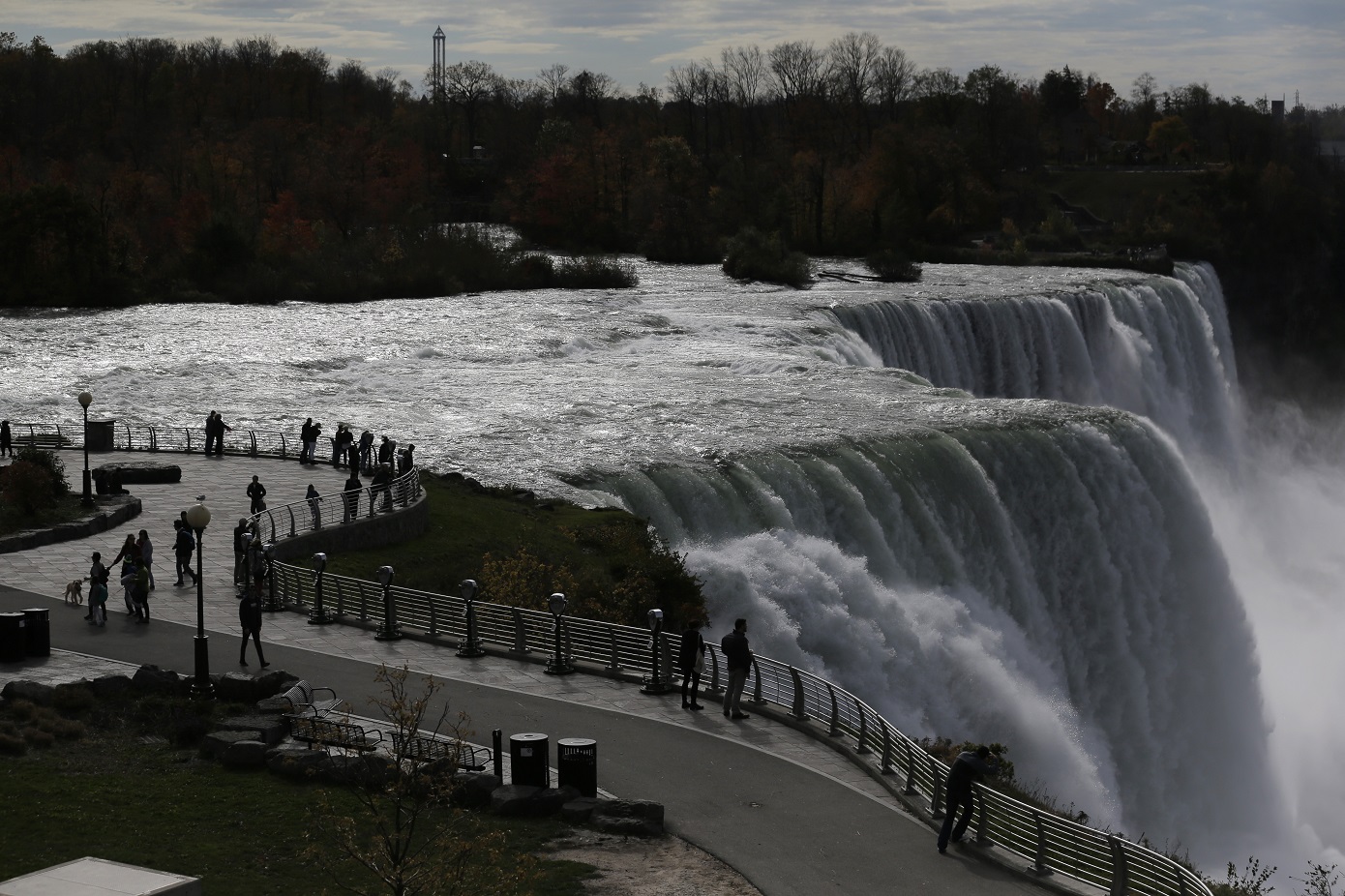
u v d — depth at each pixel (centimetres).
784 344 9781
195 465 6569
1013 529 6544
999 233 18600
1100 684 6619
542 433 7088
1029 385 11544
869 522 6072
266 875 2408
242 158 17575
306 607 4238
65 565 4662
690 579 5038
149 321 11581
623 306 11869
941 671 5525
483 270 13588
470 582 3788
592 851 2556
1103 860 2536
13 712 3036
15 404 8119
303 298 13062
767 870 2505
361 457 6425
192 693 3238
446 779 2572
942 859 2573
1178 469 7156
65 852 2428
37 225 12781
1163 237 17225
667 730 3250
